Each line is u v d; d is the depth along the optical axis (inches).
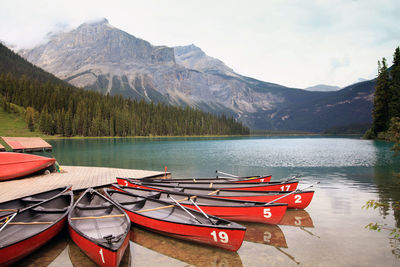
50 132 4569.4
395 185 684.7
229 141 4089.6
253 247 321.1
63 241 343.6
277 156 1606.8
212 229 306.5
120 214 351.6
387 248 312.7
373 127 2984.7
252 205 390.9
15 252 262.1
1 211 372.5
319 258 289.7
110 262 244.1
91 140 4013.3
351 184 700.7
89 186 596.4
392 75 2640.3
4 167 657.0
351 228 379.6
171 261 287.3
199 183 590.9
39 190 554.6
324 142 3513.8
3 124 4471.0
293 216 437.1
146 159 1441.9
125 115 5497.1
